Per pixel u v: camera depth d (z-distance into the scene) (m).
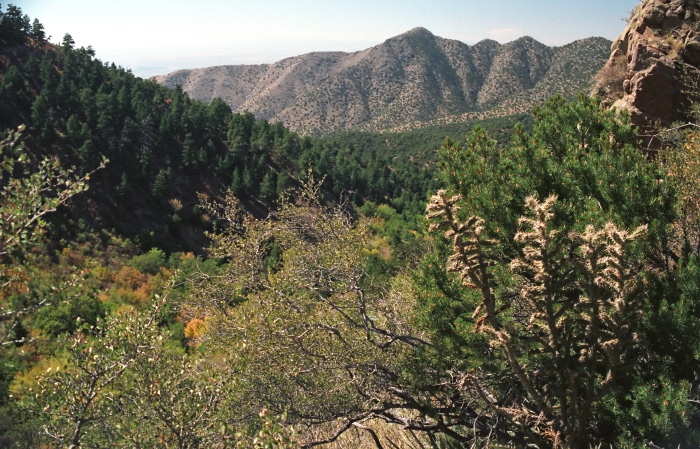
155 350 5.38
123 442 4.69
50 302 4.53
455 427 7.39
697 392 4.82
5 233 4.14
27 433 6.98
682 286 5.08
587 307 3.56
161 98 99.12
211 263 23.14
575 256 5.14
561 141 6.83
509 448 5.42
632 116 11.16
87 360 5.05
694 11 11.31
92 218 65.88
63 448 4.84
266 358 7.04
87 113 78.69
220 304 10.04
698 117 9.96
